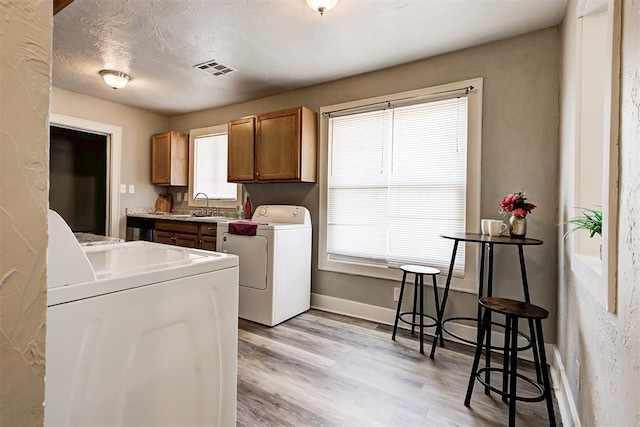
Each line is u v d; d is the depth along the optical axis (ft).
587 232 5.50
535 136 7.89
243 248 10.37
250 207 12.73
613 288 3.15
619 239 3.05
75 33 8.18
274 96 12.46
